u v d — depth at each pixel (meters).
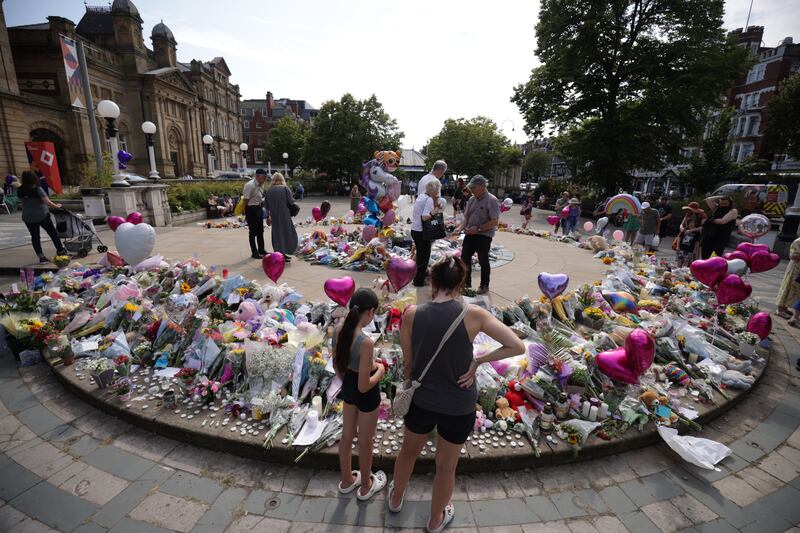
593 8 20.97
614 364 3.09
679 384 3.58
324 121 39.44
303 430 2.79
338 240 8.93
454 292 1.90
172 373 3.46
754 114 36.22
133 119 36.34
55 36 27.95
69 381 3.38
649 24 21.73
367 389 2.09
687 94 20.08
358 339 2.08
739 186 16.02
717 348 4.23
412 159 48.00
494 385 3.05
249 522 2.24
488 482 2.59
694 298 5.59
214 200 16.09
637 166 22.20
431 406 1.87
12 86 23.56
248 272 6.50
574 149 23.27
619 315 4.78
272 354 3.18
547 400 3.05
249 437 2.74
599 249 9.30
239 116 59.56
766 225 6.59
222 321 4.15
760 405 3.60
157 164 37.62
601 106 22.81
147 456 2.73
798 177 18.31
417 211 5.54
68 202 13.73
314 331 3.65
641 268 7.42
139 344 3.75
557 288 4.49
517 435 2.83
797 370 4.27
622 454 2.89
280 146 53.47
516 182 44.47
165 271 5.57
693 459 2.76
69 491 2.43
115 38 34.72
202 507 2.34
